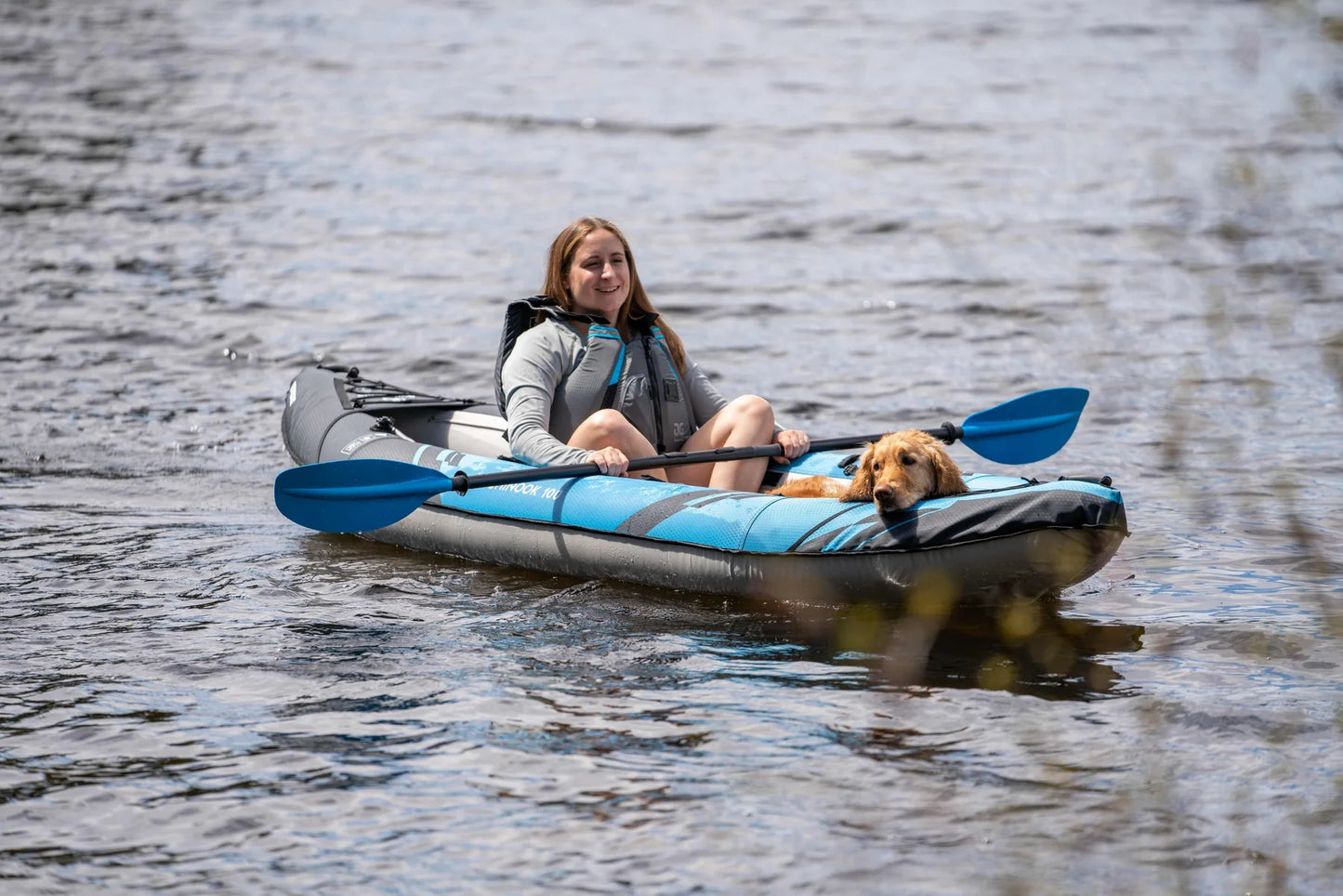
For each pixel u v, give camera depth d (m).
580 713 7.15
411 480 9.59
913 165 28.94
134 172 27.75
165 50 42.03
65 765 6.60
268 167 28.53
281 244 22.84
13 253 21.75
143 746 6.80
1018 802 6.10
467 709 7.21
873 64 40.84
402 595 9.25
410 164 29.14
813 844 5.80
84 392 15.31
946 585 8.27
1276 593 8.91
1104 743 6.66
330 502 9.33
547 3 52.19
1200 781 6.26
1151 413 14.20
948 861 5.65
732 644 8.14
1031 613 8.57
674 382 10.37
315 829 5.99
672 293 20.39
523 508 9.86
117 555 10.16
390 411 11.84
